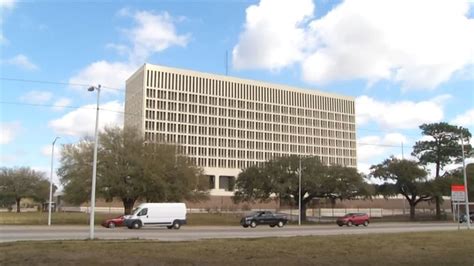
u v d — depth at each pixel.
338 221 60.31
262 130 178.88
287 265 14.95
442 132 93.69
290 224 66.31
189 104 165.75
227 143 171.25
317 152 187.38
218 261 15.69
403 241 24.45
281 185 71.44
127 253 17.67
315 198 82.06
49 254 16.98
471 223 67.62
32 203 153.75
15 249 18.70
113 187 60.22
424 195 87.44
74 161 61.28
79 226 50.81
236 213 111.69
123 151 62.00
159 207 47.75
